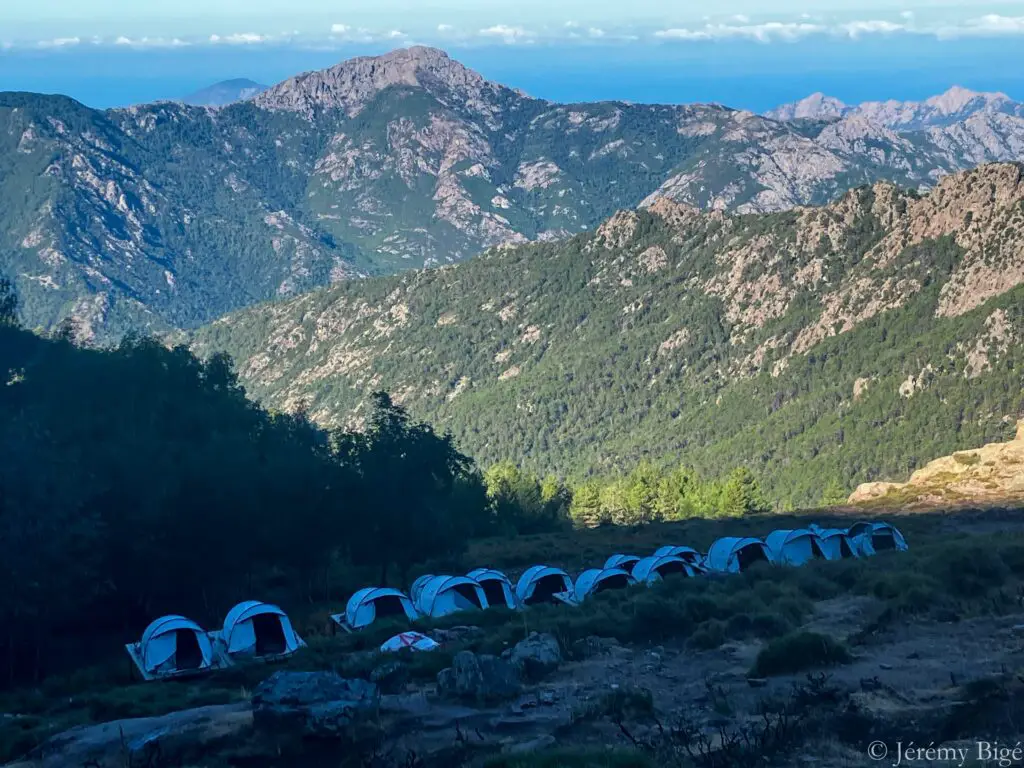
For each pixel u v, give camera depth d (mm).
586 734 18438
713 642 25141
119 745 20453
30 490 41281
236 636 34188
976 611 25781
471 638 30188
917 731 16578
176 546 47094
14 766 20578
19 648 40438
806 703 18453
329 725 18781
